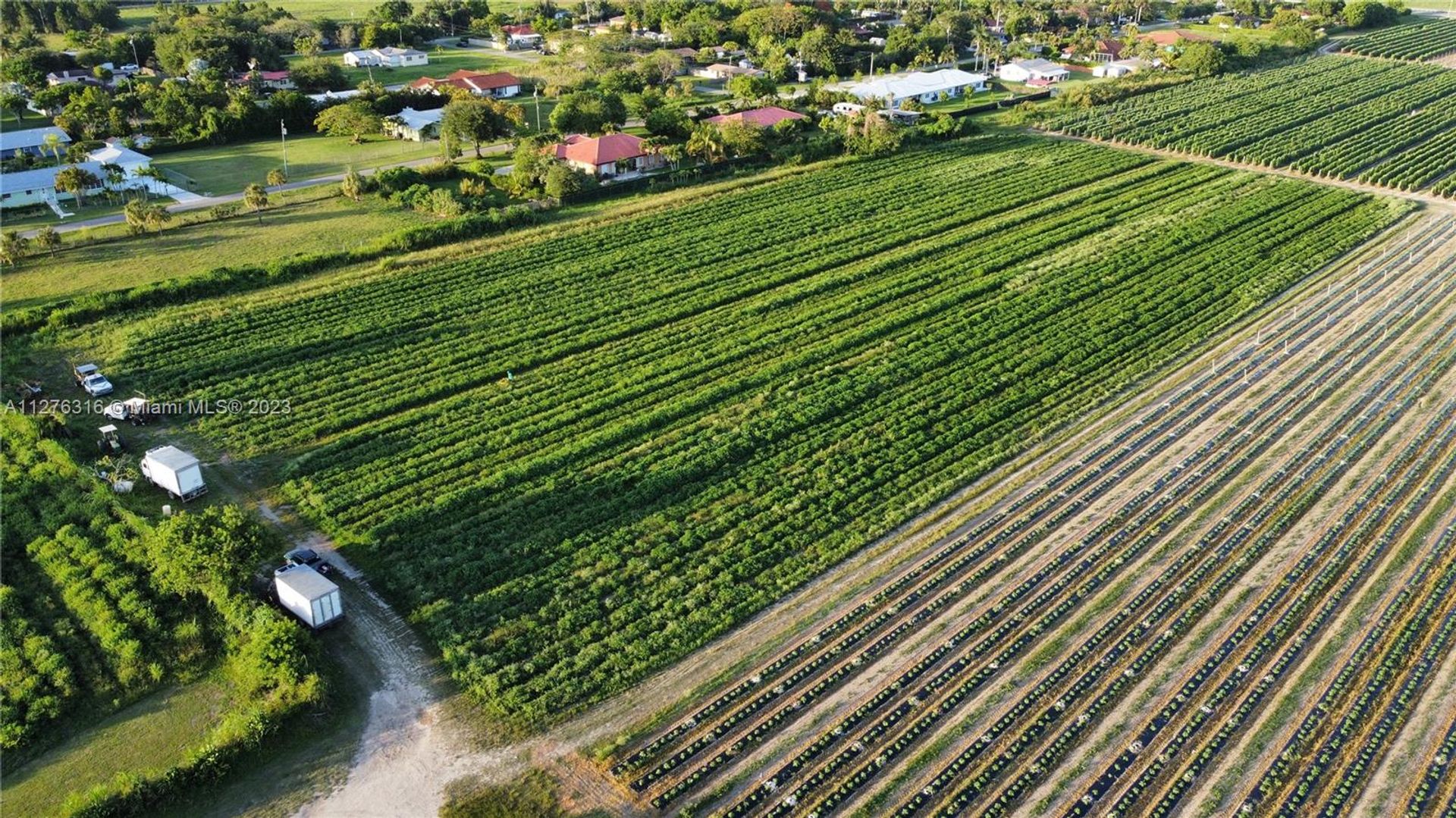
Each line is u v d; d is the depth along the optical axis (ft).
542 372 268.21
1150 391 259.60
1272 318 298.35
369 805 146.61
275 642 165.37
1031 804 148.77
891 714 163.32
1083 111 530.27
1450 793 148.87
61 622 177.06
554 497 215.31
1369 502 216.13
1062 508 214.90
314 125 514.27
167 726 159.22
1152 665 173.88
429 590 187.73
